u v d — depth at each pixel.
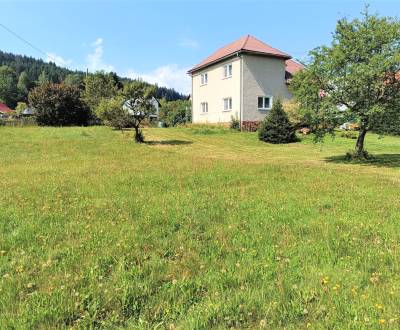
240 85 28.44
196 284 3.33
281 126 23.00
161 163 12.83
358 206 6.38
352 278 3.47
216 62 31.28
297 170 11.20
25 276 3.44
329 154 17.67
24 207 6.11
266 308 2.89
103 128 26.11
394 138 25.41
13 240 4.46
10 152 16.16
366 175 10.58
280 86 30.08
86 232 4.80
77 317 2.81
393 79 13.45
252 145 21.86
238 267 3.71
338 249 4.28
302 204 6.46
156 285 3.34
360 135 15.47
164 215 5.61
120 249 4.15
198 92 35.06
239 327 2.69
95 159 14.16
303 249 4.23
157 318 2.82
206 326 2.68
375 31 13.51
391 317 2.74
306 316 2.82
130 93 20.81
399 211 6.04
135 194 7.34
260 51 28.59
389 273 3.60
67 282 3.31
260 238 4.62
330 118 14.13
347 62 13.87
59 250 4.12
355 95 13.72
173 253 4.16
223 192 7.56
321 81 14.34
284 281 3.39
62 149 17.23
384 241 4.57
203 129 27.91
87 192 7.50
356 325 2.62
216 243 4.42
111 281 3.37
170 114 49.75
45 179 9.15
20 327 2.61
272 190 7.83
